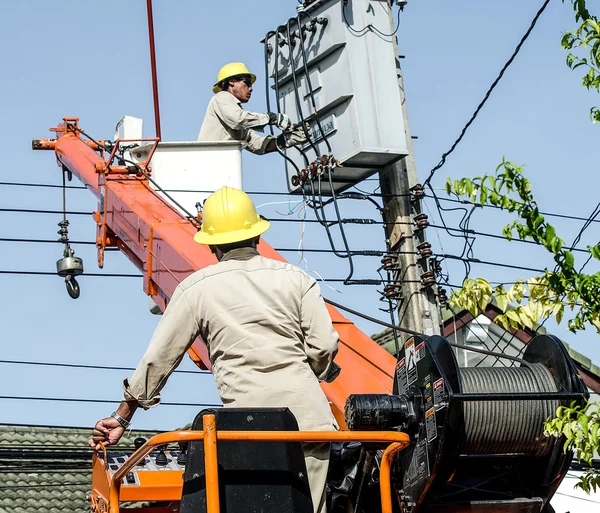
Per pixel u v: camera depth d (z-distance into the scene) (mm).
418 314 13672
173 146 13391
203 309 6684
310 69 14562
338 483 7355
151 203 12125
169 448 8672
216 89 14477
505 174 7867
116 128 14508
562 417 7000
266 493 6055
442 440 6832
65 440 19391
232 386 6543
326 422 6500
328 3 14383
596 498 15289
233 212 7047
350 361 9914
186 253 10789
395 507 7266
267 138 14062
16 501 17672
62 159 14305
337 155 14117
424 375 7180
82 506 17875
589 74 8172
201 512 5945
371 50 14250
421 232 14016
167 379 6762
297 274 6832
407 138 14406
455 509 7242
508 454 7418
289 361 6574
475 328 17375
